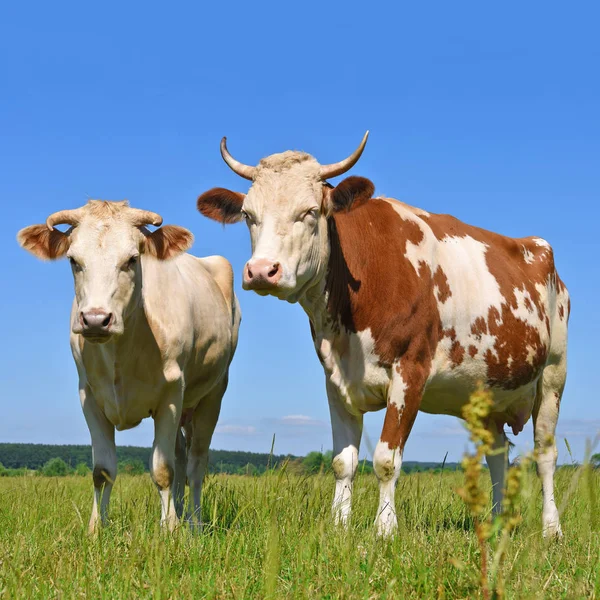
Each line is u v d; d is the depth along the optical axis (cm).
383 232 704
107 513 675
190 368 786
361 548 480
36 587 409
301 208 637
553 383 859
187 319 720
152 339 677
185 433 936
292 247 631
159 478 677
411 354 682
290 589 402
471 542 487
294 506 612
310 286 662
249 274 607
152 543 459
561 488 805
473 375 743
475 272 756
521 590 386
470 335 733
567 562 470
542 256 856
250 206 646
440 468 821
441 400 761
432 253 723
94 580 422
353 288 675
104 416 700
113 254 635
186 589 399
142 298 671
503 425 834
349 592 386
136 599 391
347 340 682
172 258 685
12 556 474
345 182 645
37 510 675
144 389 686
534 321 794
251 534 531
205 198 692
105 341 624
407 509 679
